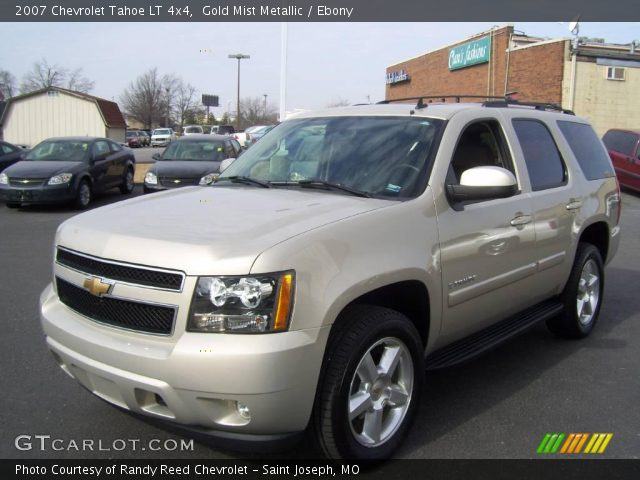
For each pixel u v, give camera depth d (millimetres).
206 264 2656
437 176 3543
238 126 62594
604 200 5316
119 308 2846
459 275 3568
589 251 5109
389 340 3148
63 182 13094
